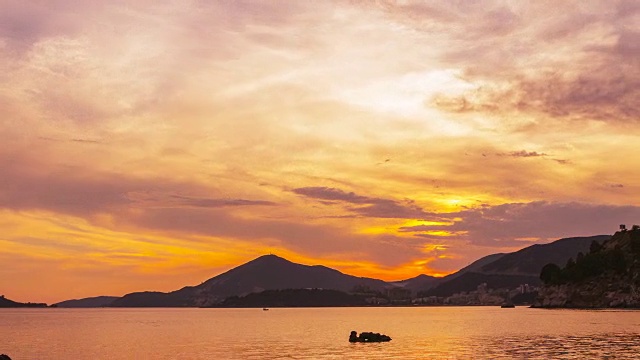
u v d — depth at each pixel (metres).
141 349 115.31
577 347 97.69
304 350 103.81
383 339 121.31
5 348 121.62
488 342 113.25
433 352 94.81
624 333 127.56
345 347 108.00
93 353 108.81
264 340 133.38
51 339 149.62
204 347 116.56
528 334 133.00
